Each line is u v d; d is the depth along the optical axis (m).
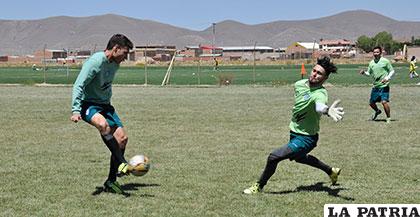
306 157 9.86
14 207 8.74
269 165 9.44
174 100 30.00
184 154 13.48
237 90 38.84
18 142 15.40
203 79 55.91
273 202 9.05
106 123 9.20
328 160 12.63
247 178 10.80
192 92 36.81
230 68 90.81
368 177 10.87
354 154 13.41
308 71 73.44
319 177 10.85
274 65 106.69
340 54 143.62
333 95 33.00
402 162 12.38
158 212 8.49
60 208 8.69
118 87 42.78
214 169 11.66
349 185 10.21
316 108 8.57
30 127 18.69
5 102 28.73
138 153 13.62
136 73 71.94
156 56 148.50
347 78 54.81
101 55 9.16
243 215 8.35
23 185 10.20
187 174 11.18
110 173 9.66
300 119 9.29
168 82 48.94
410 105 26.55
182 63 126.00
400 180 10.62
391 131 17.50
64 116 22.12
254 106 26.34
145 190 9.84
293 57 147.00
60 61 137.75
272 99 30.53
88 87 9.33
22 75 67.38
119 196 9.41
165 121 20.31
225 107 25.86
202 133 17.16
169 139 15.93
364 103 27.53
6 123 19.80
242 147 14.53
